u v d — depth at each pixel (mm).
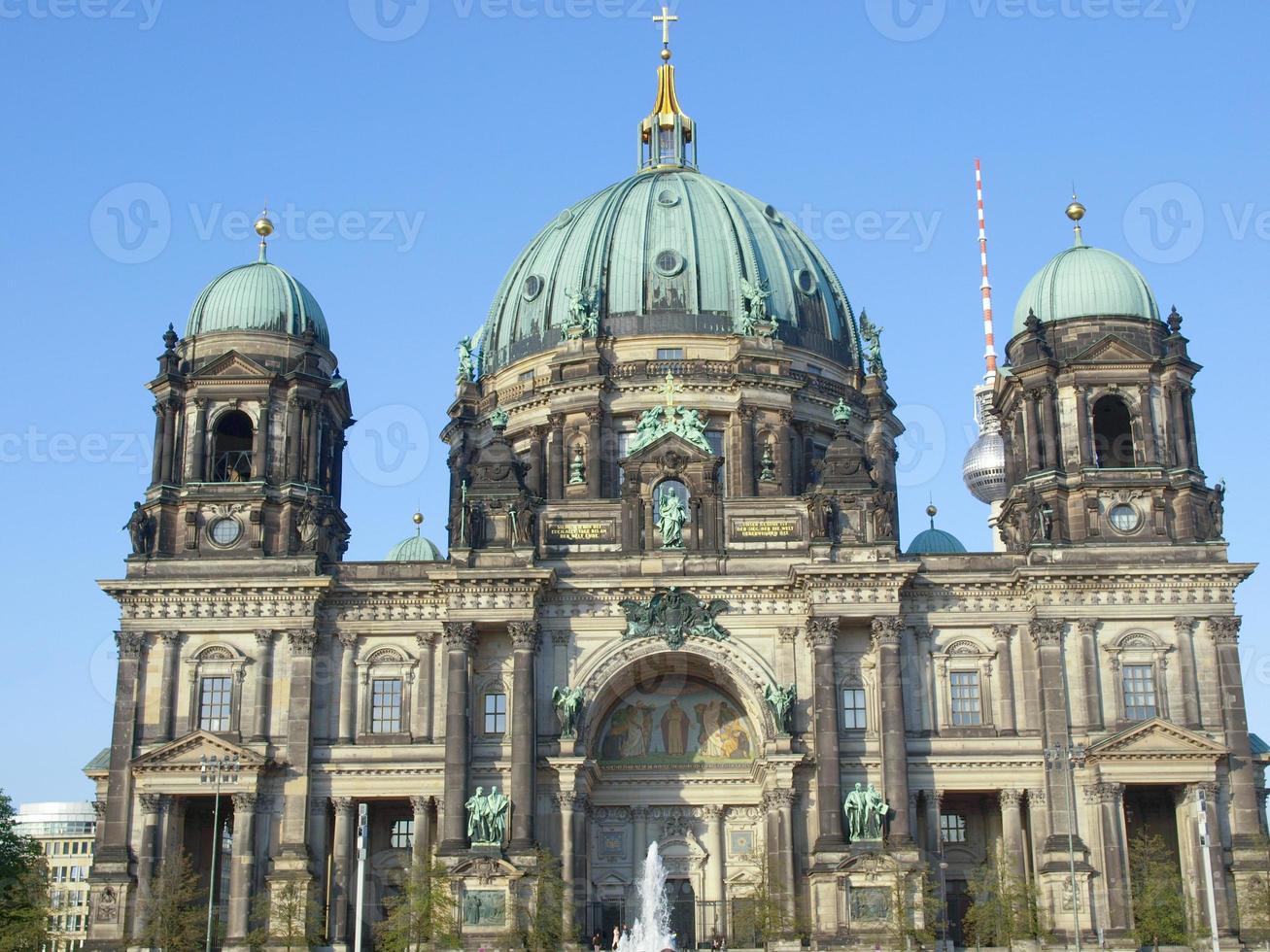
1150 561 113750
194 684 112375
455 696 110562
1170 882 106000
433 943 104562
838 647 114312
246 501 116500
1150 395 118438
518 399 137625
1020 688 113750
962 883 116125
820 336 140250
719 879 117250
